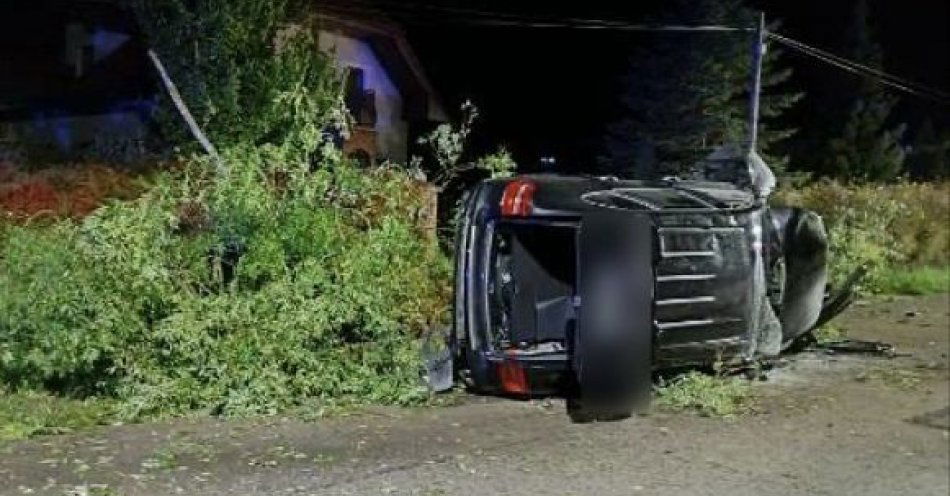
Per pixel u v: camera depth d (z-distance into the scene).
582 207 7.53
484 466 6.34
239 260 7.78
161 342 7.40
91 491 5.57
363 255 8.02
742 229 8.14
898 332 12.70
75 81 18.59
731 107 25.92
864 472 6.62
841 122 32.50
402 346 8.05
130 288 7.32
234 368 7.43
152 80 16.31
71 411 7.08
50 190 10.48
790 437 7.38
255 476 5.96
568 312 7.90
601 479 6.18
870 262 16.22
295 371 7.70
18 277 7.33
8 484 5.64
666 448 6.92
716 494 6.01
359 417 7.41
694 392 8.12
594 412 7.49
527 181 7.80
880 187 20.62
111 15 18.05
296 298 7.63
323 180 8.48
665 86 25.50
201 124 11.84
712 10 25.22
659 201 7.84
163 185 8.38
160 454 6.32
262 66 12.09
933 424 7.96
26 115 17.97
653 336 7.47
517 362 7.53
